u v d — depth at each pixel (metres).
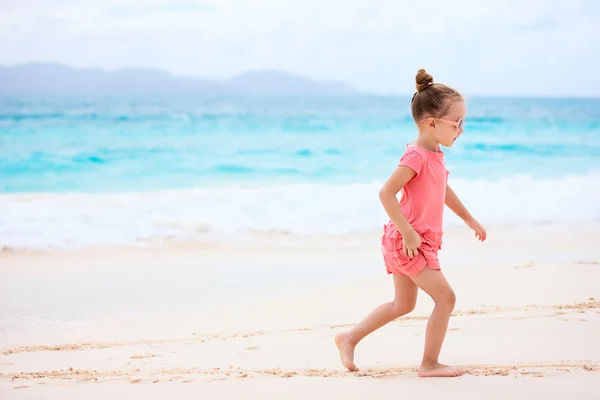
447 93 3.55
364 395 3.14
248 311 5.93
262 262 8.35
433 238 3.54
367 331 3.77
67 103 40.62
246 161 19.95
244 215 11.50
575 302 5.65
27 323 5.67
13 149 20.86
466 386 3.22
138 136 24.98
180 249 9.25
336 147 23.30
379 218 11.35
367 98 60.66
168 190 14.51
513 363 3.71
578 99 57.12
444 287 3.46
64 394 3.42
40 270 7.94
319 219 11.27
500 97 59.53
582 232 10.20
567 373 3.42
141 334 5.22
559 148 22.59
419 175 3.52
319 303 6.15
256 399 3.16
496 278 6.75
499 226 10.70
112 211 11.70
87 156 19.94
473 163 19.36
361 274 7.63
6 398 3.37
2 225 10.57
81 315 5.93
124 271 7.88
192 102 49.47
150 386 3.52
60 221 10.91
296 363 4.05
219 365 4.10
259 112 39.62
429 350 3.50
